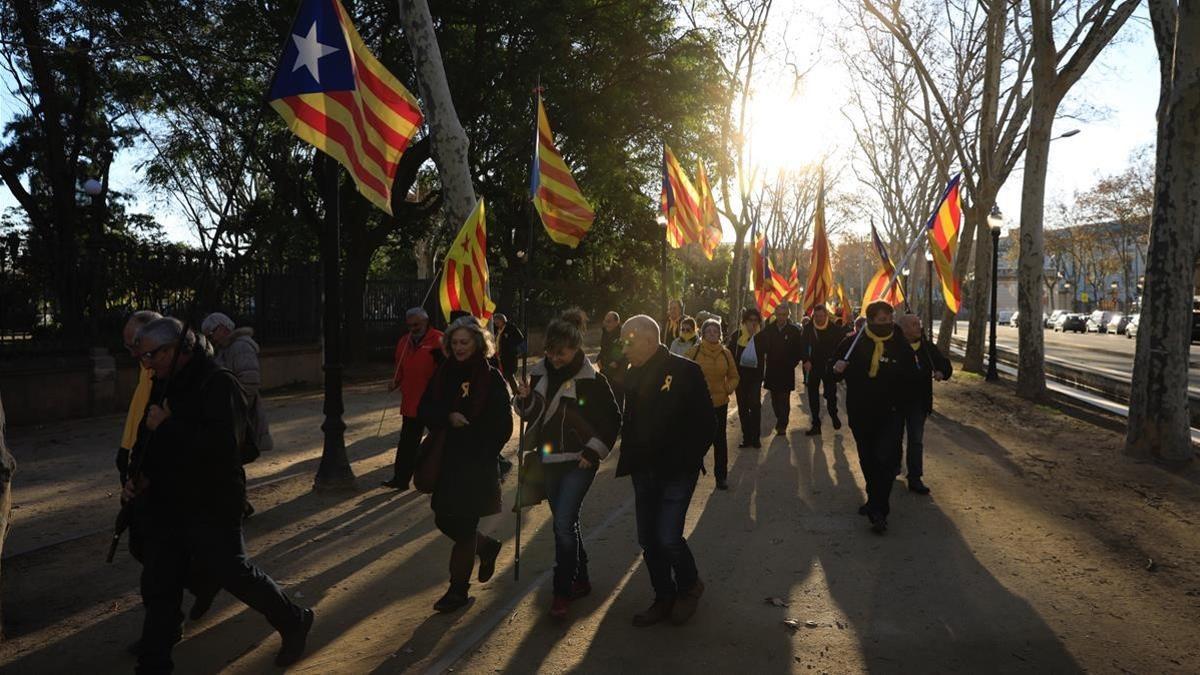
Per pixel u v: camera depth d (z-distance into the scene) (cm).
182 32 1856
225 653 418
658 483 451
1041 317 1538
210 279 1541
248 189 2548
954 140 2055
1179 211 888
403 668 396
